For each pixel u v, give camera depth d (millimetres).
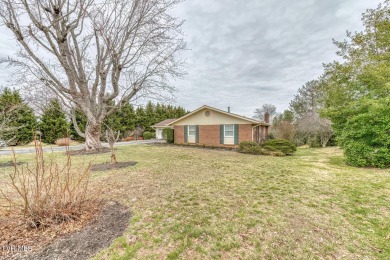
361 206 3732
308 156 11211
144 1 9727
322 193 4457
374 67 8141
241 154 11617
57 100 12359
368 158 7516
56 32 9172
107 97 11773
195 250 2400
